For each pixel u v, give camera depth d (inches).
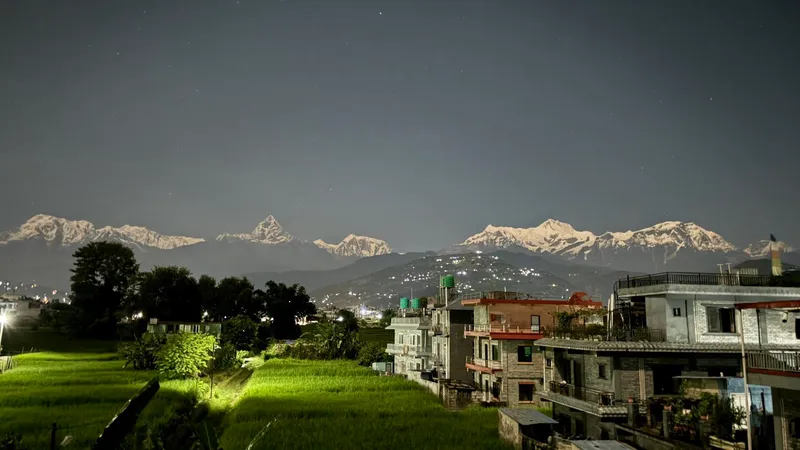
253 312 5944.9
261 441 1514.5
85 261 5167.3
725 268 1595.7
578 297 2396.7
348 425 1761.8
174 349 2719.0
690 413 1147.3
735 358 1421.0
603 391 1454.2
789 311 1263.5
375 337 6063.0
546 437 1464.1
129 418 636.7
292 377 2957.7
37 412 1834.4
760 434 1114.1
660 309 1451.8
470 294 2721.5
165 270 5162.4
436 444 1517.0
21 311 6963.6
